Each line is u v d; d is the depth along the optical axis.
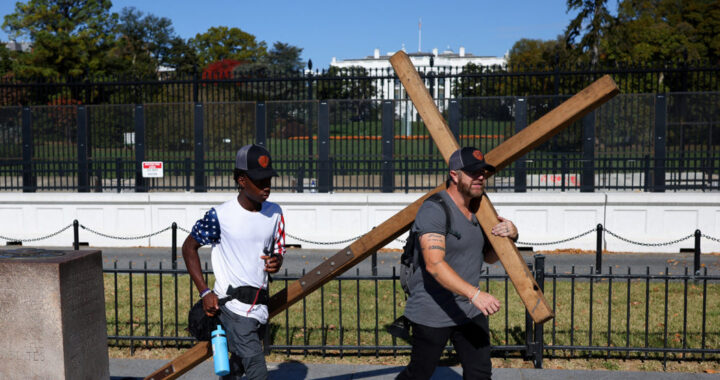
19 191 14.61
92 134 13.92
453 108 12.85
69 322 3.61
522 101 12.66
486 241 3.48
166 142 13.78
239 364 3.69
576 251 12.45
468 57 91.75
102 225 13.45
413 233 3.43
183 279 9.45
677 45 39.34
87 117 13.87
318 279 3.74
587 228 12.52
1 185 15.01
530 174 13.02
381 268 10.68
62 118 13.95
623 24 32.72
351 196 12.91
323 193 13.15
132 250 12.83
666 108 12.50
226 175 13.69
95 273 3.87
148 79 14.04
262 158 3.33
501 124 12.77
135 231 13.38
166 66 80.69
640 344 6.10
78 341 3.69
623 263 11.11
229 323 3.44
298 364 5.38
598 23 31.34
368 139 13.24
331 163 13.33
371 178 13.80
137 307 7.69
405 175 13.15
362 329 6.71
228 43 81.94
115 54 66.19
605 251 12.44
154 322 6.98
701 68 12.56
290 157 13.48
